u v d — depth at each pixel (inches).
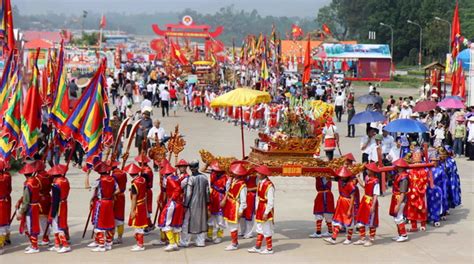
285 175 642.8
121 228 625.6
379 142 828.6
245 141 1316.4
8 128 654.5
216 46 3265.3
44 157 679.7
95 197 604.7
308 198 828.6
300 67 3321.9
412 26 5088.6
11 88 711.7
